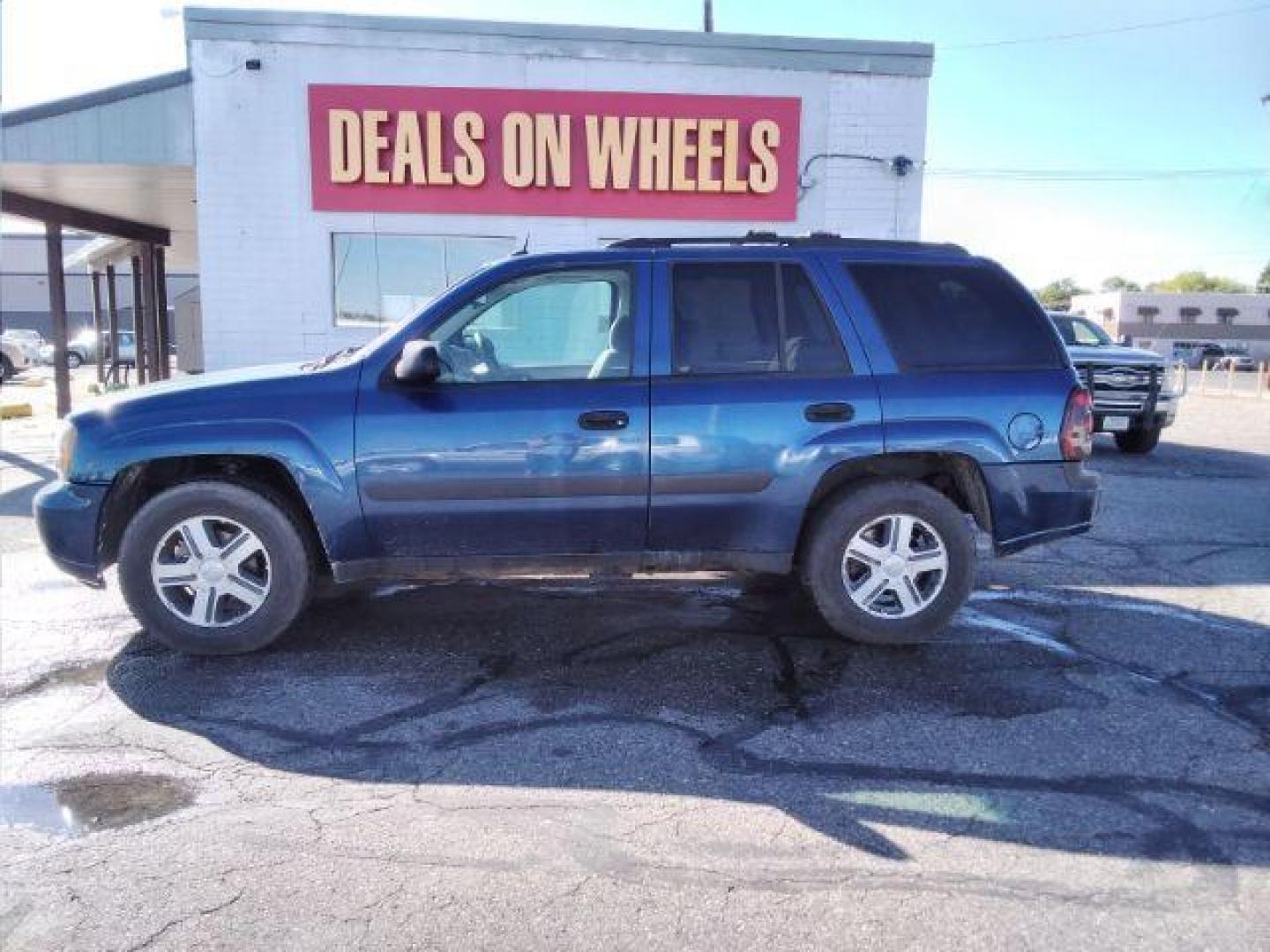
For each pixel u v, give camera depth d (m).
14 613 5.40
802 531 4.81
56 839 3.05
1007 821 3.17
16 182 13.18
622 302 4.70
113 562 4.76
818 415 4.59
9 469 10.84
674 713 4.04
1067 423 4.73
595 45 11.07
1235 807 3.27
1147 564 6.63
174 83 11.02
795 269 4.75
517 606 5.52
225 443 4.43
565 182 11.23
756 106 11.38
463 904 2.72
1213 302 69.31
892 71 11.52
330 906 2.70
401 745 3.74
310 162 11.00
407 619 5.27
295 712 4.04
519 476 4.50
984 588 6.00
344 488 4.46
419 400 4.50
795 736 3.81
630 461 4.52
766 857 2.95
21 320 58.56
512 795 3.34
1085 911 2.69
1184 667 4.61
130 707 4.09
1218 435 16.36
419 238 11.26
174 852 2.97
